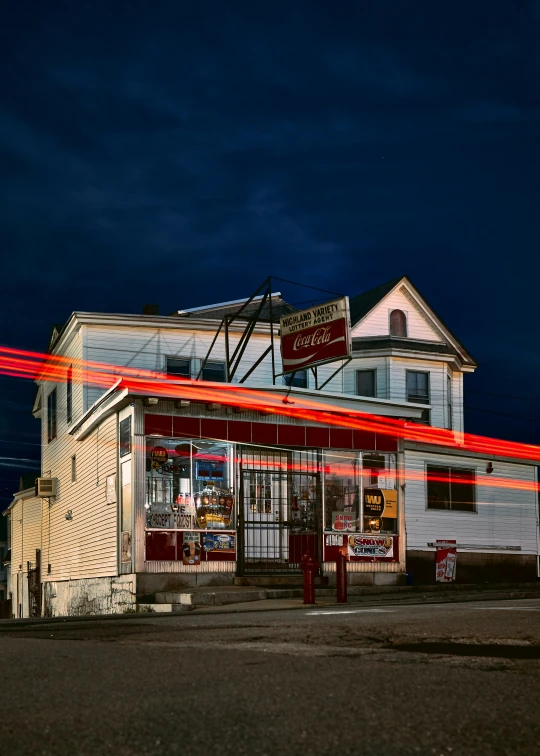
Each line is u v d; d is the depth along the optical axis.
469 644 6.91
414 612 10.75
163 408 20.12
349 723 3.71
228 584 20.16
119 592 20.53
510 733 3.58
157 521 19.64
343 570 16.50
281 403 21.42
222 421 20.78
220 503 20.44
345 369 30.80
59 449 30.44
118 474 20.92
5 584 54.34
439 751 3.29
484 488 26.86
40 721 3.79
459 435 32.31
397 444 23.41
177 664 5.55
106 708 4.06
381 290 32.19
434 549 24.88
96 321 27.33
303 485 21.83
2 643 7.39
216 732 3.56
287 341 25.61
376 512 22.75
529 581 27.52
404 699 4.24
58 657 6.05
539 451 28.50
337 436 22.41
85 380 26.88
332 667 5.36
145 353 27.84
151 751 3.28
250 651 6.34
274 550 21.20
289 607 14.77
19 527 39.22
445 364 31.61
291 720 3.77
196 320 28.28
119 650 6.49
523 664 5.64
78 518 26.16
